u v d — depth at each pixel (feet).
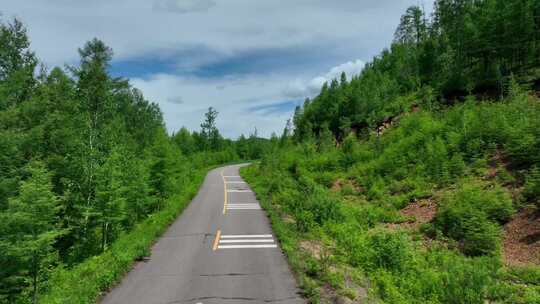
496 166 64.39
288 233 49.21
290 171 132.67
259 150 355.15
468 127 81.92
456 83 144.46
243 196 96.89
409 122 116.16
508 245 42.70
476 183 61.52
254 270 34.78
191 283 31.22
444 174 68.64
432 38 230.48
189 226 57.88
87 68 88.12
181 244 46.03
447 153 77.66
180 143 253.44
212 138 338.75
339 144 164.76
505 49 143.33
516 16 140.26
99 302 27.40
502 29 145.48
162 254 41.24
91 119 81.97
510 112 79.82
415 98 162.71
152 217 64.80
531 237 42.01
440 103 141.28
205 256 40.11
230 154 314.76
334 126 197.67
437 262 38.78
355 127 174.81
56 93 81.20
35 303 33.88
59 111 77.51
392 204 67.21
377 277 32.65
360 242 43.19
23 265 44.68
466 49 163.94
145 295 28.63
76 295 27.61
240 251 42.22
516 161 61.72
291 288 29.76
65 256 61.62
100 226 66.80
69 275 37.50
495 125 75.31
